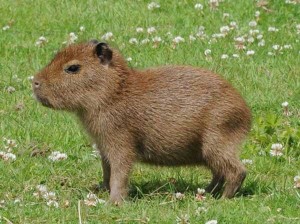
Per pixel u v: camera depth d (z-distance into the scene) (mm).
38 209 17062
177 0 30844
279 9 29922
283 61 26000
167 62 25750
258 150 20766
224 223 16438
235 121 17969
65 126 21906
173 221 16453
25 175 19125
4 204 17391
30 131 21562
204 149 17953
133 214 16766
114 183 18016
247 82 24484
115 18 29562
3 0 31203
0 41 27672
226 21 29234
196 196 17828
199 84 18016
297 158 20469
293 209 17219
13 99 23625
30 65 25953
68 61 17844
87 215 16688
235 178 18031
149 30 28109
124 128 17938
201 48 26828
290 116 22688
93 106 17906
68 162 19953
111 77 17875
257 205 17484
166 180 19141
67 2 30891
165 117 17859
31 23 29312
